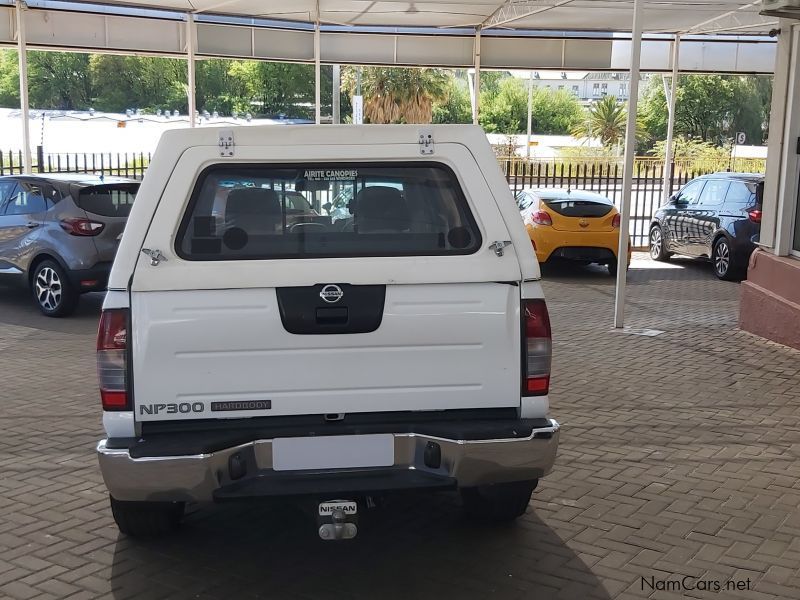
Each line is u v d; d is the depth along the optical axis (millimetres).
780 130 9359
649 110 61375
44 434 6250
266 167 3912
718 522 4723
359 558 4289
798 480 5355
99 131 37312
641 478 5383
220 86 59688
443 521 4738
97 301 11914
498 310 3795
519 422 3814
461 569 4164
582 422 6520
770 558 4285
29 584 4016
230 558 4289
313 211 3938
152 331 3645
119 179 11172
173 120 38812
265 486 3664
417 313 3756
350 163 3955
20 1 14984
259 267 3707
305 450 3703
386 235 3939
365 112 47000
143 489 3582
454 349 3787
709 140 59250
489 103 69312
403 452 3766
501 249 3824
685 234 15555
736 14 17094
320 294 3703
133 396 3656
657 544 4441
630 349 8969
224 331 3674
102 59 56844
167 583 4027
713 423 6504
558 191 15359
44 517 4793
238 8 16734
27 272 10797
